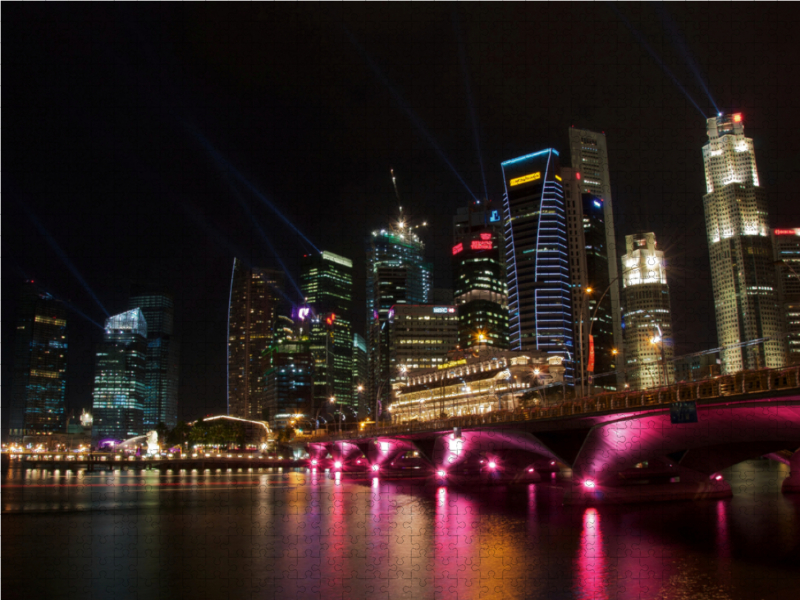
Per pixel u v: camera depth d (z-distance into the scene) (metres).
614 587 35.22
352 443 172.00
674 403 56.00
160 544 50.06
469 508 75.62
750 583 36.00
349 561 42.09
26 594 35.16
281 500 88.88
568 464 79.69
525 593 34.03
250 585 35.97
